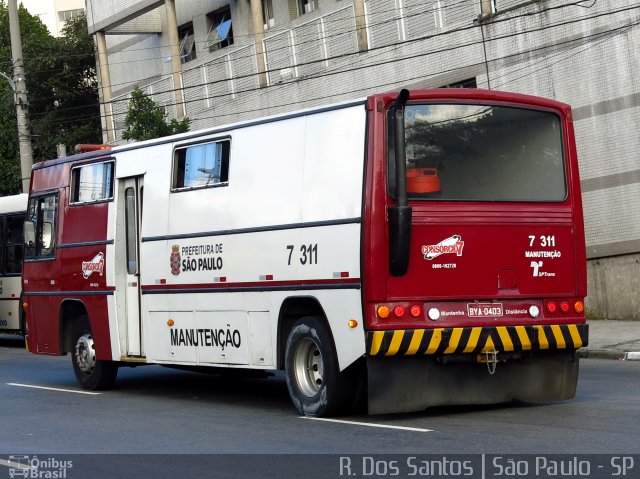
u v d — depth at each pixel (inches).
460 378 426.6
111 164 570.3
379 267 404.5
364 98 417.1
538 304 436.8
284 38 1159.6
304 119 444.8
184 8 1369.3
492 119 436.5
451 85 970.7
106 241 567.5
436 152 422.0
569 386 450.9
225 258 483.5
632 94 820.6
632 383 525.0
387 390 411.2
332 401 426.3
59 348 605.3
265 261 459.2
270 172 460.4
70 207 601.3
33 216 637.3
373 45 1051.3
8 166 1652.3
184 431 419.5
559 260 442.6
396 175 403.2
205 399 530.0
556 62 872.9
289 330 457.4
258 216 464.4
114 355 562.3
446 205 418.9
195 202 504.7
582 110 856.3
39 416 484.4
